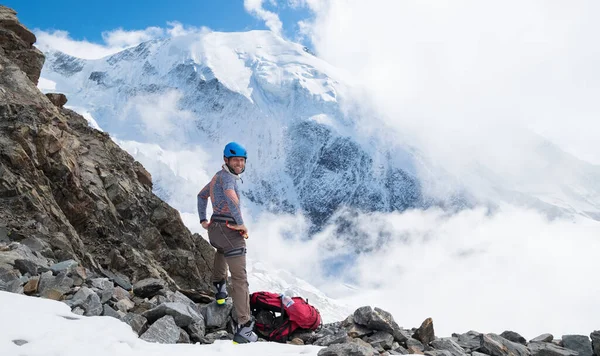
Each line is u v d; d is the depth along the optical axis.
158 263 12.21
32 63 14.67
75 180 11.45
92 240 11.17
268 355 5.36
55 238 8.80
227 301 7.30
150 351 5.05
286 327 6.87
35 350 4.45
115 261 10.56
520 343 7.62
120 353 4.75
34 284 6.27
